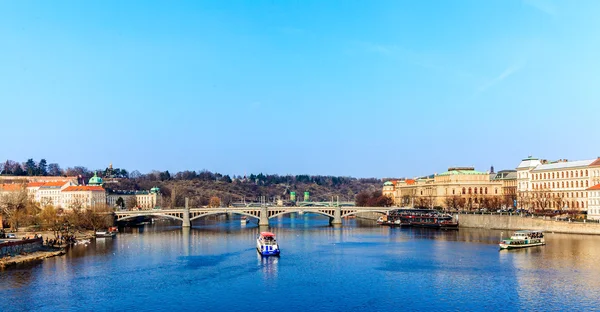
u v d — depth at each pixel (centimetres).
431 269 16838
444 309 12462
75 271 16862
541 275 15525
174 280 15550
